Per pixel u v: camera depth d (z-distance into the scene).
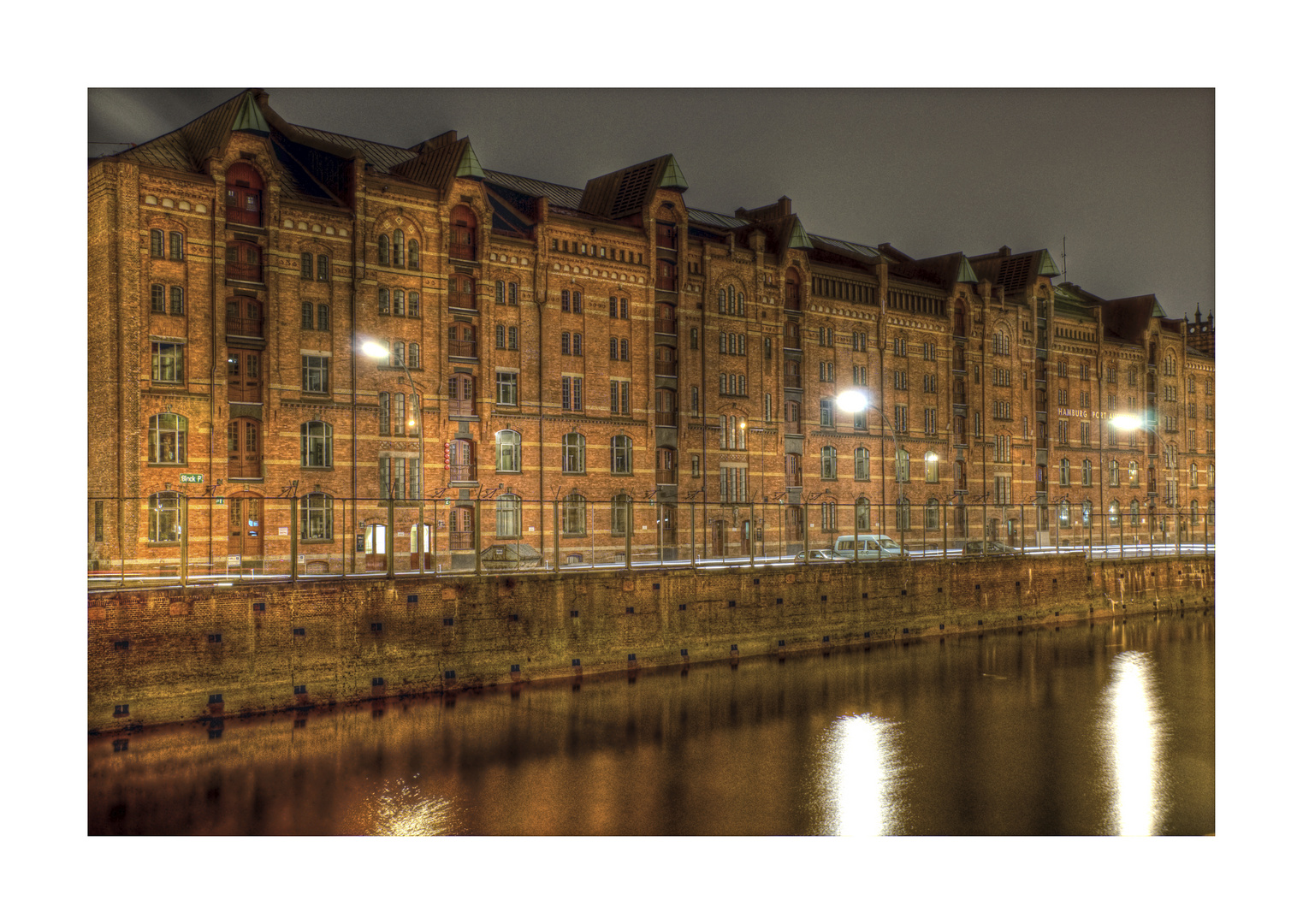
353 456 49.25
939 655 52.75
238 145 46.25
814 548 68.19
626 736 35.62
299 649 35.25
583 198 66.62
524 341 55.28
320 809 27.81
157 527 43.47
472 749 33.19
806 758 34.34
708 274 63.47
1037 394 85.31
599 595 43.44
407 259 51.53
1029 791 31.94
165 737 31.77
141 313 43.53
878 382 73.00
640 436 59.59
